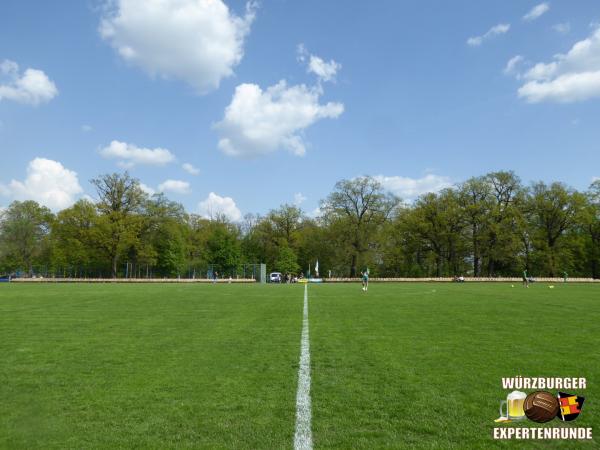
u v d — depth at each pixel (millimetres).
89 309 19031
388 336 11383
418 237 82188
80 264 77688
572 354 8867
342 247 75250
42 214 83000
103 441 4645
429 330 12461
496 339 10820
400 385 6668
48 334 11867
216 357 8773
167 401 5934
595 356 8656
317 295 29953
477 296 28406
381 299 25656
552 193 76000
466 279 72125
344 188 76625
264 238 93750
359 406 5715
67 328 13055
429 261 81750
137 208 76562
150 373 7480
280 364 8133
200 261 89438
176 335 11664
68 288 41594
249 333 12000
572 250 76875
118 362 8344
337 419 5250
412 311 18062
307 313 17359
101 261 77750
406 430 4930
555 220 76688
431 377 7129
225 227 98125
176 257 80125
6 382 6930
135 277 80062
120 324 13961
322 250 84875
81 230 73750
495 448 4477
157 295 29406
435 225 80250
